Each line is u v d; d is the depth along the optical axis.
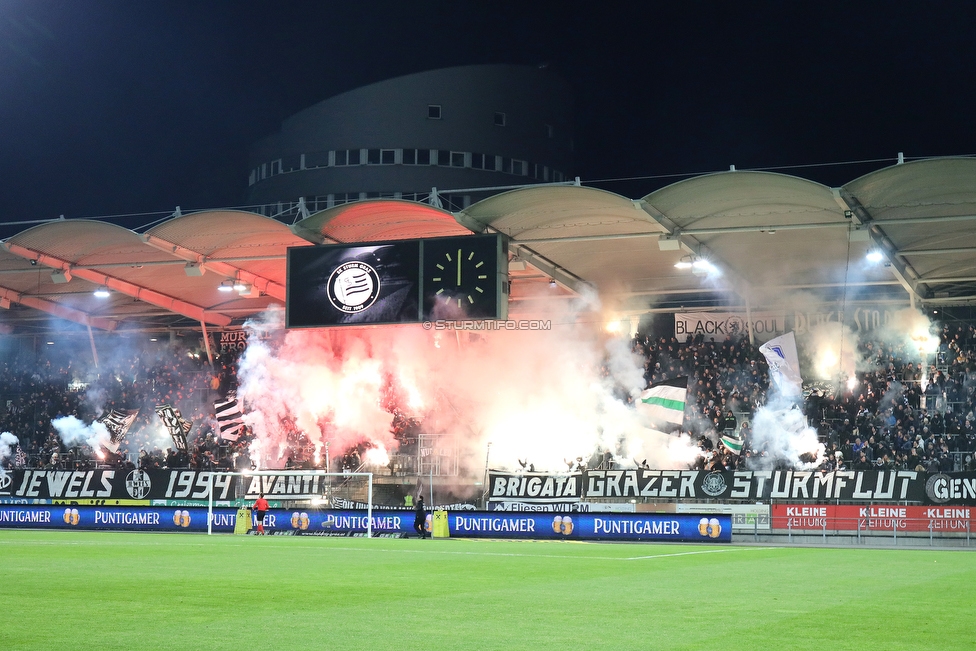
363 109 64.38
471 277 36.44
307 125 65.25
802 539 35.69
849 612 12.77
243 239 40.03
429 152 64.31
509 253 38.97
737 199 33.25
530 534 37.12
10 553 24.36
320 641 10.13
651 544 33.78
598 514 36.56
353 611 12.64
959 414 41.16
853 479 36.09
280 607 13.02
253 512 40.75
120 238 40.03
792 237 37.62
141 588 15.35
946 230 35.41
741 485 37.59
